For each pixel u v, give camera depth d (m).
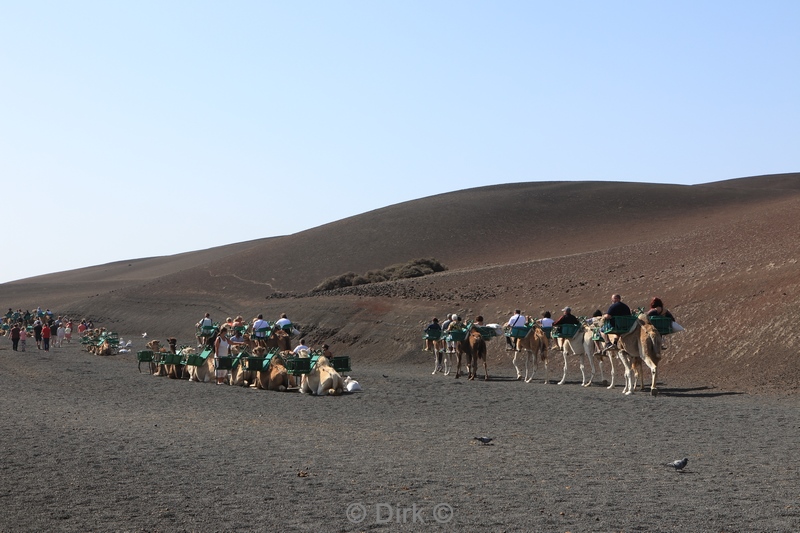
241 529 9.80
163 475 12.86
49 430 17.38
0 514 10.51
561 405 22.77
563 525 9.83
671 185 141.25
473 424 19.11
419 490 11.80
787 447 15.45
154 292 104.50
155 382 31.08
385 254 105.19
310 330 60.44
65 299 126.44
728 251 50.81
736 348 31.45
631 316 25.36
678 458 14.35
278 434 17.38
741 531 9.52
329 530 9.72
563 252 91.00
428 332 36.56
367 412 21.64
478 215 118.38
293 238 121.12
